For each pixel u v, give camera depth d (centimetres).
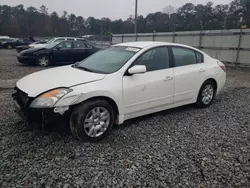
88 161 301
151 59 431
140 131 398
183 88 474
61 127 340
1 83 769
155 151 331
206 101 535
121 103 380
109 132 388
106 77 370
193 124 436
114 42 2530
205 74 514
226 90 732
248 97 644
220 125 434
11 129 384
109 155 317
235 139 377
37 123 328
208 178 273
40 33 6406
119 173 278
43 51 1217
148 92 413
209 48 1511
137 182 263
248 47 1283
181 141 365
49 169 281
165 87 439
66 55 1273
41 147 330
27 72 1018
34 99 325
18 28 6106
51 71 421
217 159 315
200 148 344
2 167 281
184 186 258
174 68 461
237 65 1351
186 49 498
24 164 289
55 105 317
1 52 2403
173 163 302
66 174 273
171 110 515
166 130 405
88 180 263
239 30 1316
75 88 334
